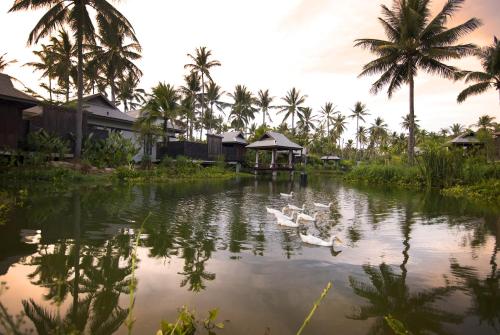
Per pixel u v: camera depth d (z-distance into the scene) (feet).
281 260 22.25
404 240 28.84
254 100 241.76
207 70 177.58
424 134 203.21
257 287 17.54
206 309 14.94
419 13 103.71
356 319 14.53
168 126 134.21
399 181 97.55
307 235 28.48
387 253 24.71
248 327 13.56
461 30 98.99
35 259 20.71
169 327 12.67
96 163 84.43
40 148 72.28
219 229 31.07
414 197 64.44
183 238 27.17
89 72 114.93
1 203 39.24
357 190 80.07
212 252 23.52
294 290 17.30
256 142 146.51
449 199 60.95
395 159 132.57
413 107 107.34
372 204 53.83
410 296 17.08
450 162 83.41
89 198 46.88
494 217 41.01
